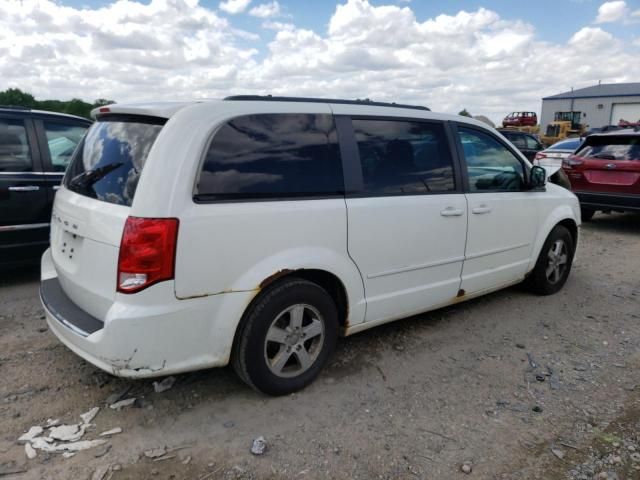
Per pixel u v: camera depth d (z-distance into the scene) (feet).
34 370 11.30
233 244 9.18
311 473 8.38
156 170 8.64
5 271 18.71
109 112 10.43
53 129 17.66
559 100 208.23
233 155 9.38
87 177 10.10
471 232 13.64
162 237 8.44
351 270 11.06
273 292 9.87
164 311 8.63
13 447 8.72
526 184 15.60
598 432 9.64
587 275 19.99
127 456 8.63
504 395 10.91
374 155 11.53
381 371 11.78
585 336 14.07
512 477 8.41
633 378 11.76
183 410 9.98
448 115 13.56
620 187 27.37
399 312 12.48
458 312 15.60
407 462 8.70
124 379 11.00
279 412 10.03
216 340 9.32
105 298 8.93
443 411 10.24
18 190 16.42
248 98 10.20
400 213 11.74
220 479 8.19
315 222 10.25
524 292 17.69
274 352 10.50
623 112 192.95
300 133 10.37
